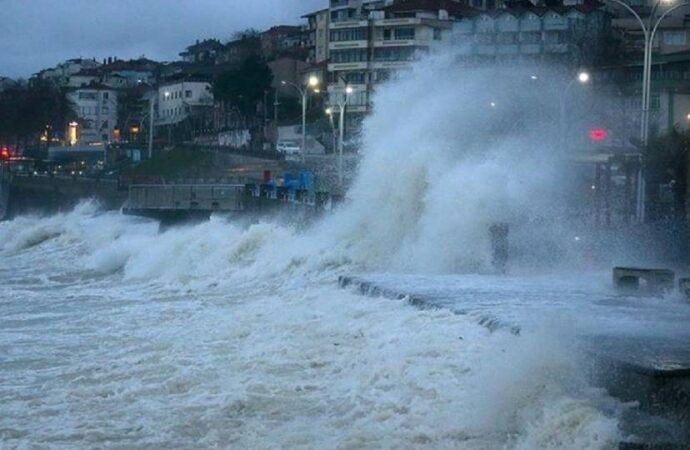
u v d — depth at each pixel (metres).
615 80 56.88
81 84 182.62
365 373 14.19
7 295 29.67
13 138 140.12
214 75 141.62
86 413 13.45
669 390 10.85
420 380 13.23
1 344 19.47
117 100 175.38
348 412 12.69
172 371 15.81
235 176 75.00
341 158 53.94
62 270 39.28
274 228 33.88
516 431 11.55
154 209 56.91
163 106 152.38
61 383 15.52
